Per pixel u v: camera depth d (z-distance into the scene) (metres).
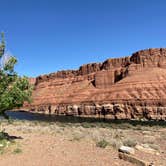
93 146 15.91
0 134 17.62
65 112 126.06
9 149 14.12
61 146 15.66
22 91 17.12
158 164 12.04
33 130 24.34
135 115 99.56
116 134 25.61
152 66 121.88
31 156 12.83
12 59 17.02
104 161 12.08
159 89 104.25
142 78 112.44
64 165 11.29
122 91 110.75
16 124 34.16
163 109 95.38
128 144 16.88
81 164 11.48
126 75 121.81
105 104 110.12
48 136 20.14
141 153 14.34
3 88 16.66
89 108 115.50
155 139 23.75
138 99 102.69
